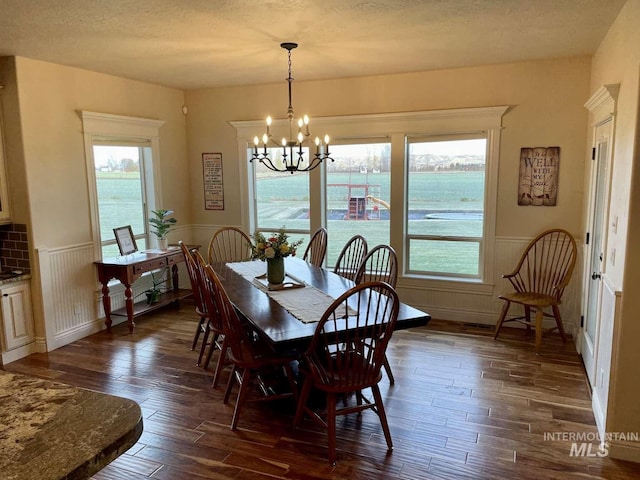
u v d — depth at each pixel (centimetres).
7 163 398
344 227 535
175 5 270
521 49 384
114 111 481
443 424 293
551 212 444
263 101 540
